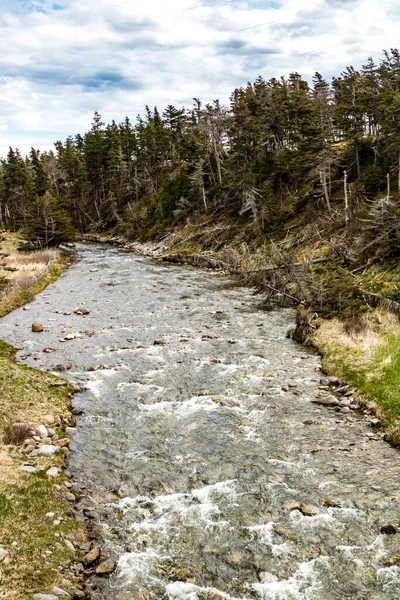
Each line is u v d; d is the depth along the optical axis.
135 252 69.56
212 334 25.20
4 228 97.38
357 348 19.64
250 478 11.88
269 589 8.41
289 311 30.03
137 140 103.94
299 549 9.38
